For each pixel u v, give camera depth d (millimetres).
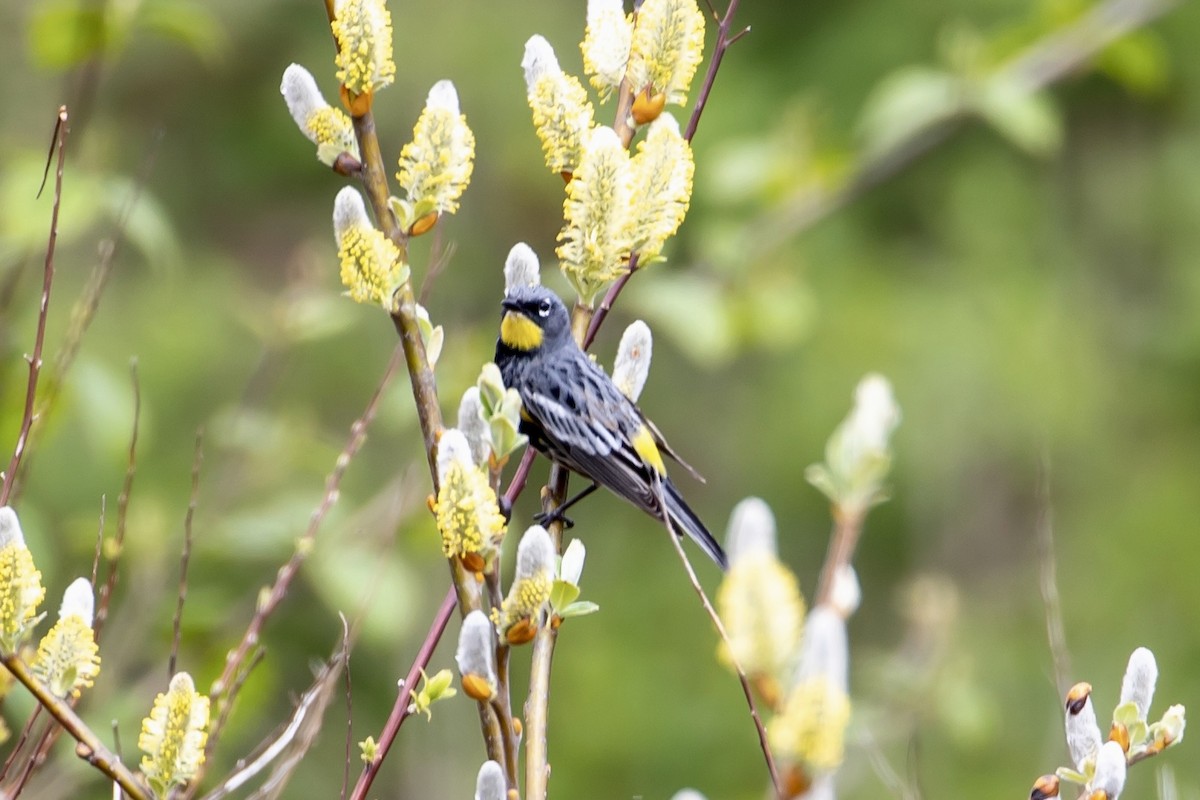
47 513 12977
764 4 18344
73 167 8383
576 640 17078
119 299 16234
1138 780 12609
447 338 9648
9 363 7961
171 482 14953
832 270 18172
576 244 4926
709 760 16234
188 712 4035
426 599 12883
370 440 13898
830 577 3199
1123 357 18984
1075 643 17094
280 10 18250
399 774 13234
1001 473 18125
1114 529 17922
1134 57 12102
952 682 9945
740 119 17578
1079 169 19781
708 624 17047
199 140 18328
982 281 18281
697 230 16531
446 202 4383
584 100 5039
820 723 2777
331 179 18516
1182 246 19375
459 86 17703
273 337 9703
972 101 11766
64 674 3979
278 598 5562
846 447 3287
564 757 16312
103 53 8633
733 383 18375
